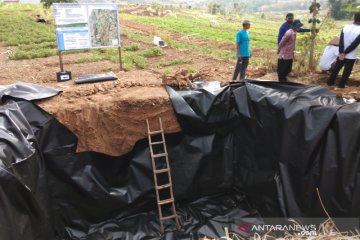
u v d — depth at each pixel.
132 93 7.25
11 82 9.02
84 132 6.62
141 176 7.08
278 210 6.39
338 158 5.55
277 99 6.41
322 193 5.71
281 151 6.32
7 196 4.62
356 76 8.91
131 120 6.88
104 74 8.90
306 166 5.89
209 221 7.04
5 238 4.45
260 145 6.86
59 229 6.59
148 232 6.81
